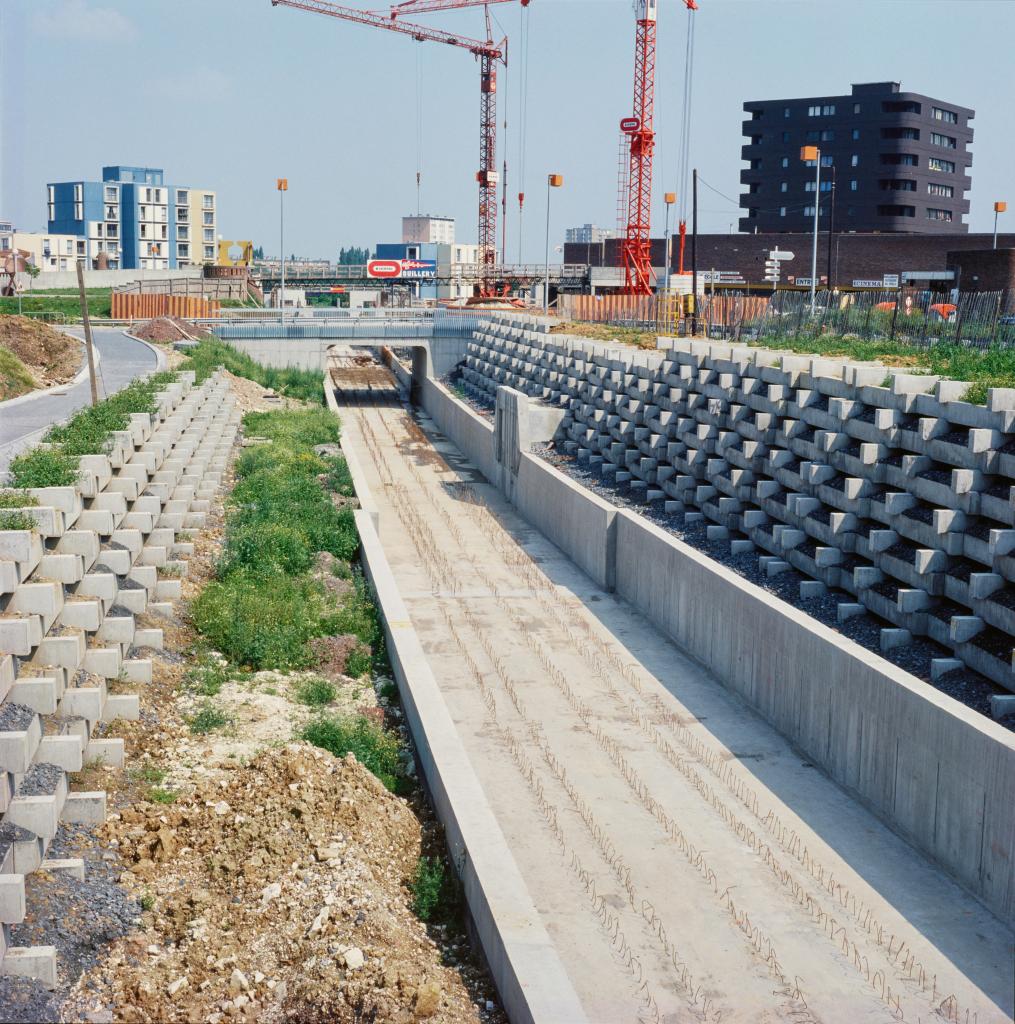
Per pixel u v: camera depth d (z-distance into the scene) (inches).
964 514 916.0
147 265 6993.1
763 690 968.3
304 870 616.1
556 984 509.4
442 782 711.7
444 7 5477.4
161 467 1194.0
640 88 3959.2
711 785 838.5
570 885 688.4
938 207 5083.7
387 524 1706.4
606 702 1003.9
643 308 2711.6
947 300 1900.8
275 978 547.2
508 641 1171.3
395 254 6811.0
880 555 995.9
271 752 710.5
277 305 4252.0
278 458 1803.6
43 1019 488.4
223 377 2400.3
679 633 1159.0
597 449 1779.0
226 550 1253.1
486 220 5713.6
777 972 601.6
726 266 4419.3
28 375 1957.4
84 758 721.0
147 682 869.8
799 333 1733.5
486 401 2598.4
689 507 1425.9
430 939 609.6
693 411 1451.8
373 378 3484.3
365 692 975.0
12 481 845.2
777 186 5128.0
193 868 628.4
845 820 789.2
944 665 858.1
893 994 584.7
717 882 694.5
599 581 1382.9
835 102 4950.8
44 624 689.0
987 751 666.2
